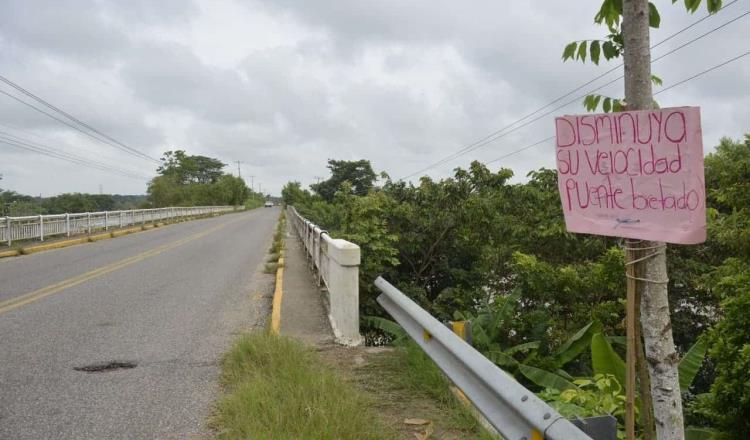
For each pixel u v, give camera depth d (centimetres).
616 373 514
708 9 258
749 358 380
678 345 918
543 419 248
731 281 429
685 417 530
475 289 1225
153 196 6562
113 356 613
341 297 646
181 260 1588
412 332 482
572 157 241
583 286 873
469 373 356
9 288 1077
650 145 215
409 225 1272
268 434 361
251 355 558
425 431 389
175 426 420
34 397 485
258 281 1186
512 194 1207
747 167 579
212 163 13075
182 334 715
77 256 1677
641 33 219
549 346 800
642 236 219
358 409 407
